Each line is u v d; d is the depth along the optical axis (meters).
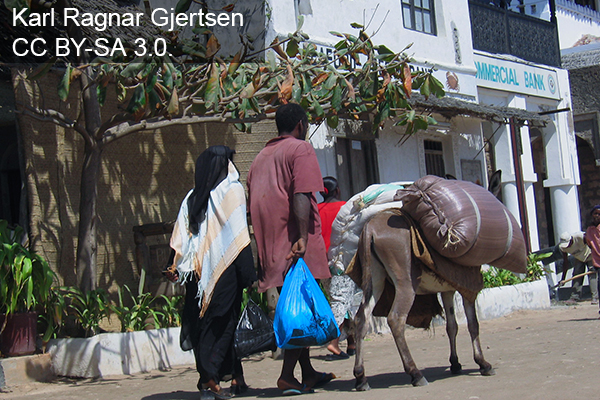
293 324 4.95
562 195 17.86
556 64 18.25
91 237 7.15
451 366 5.77
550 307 12.38
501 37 16.50
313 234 5.23
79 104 8.11
